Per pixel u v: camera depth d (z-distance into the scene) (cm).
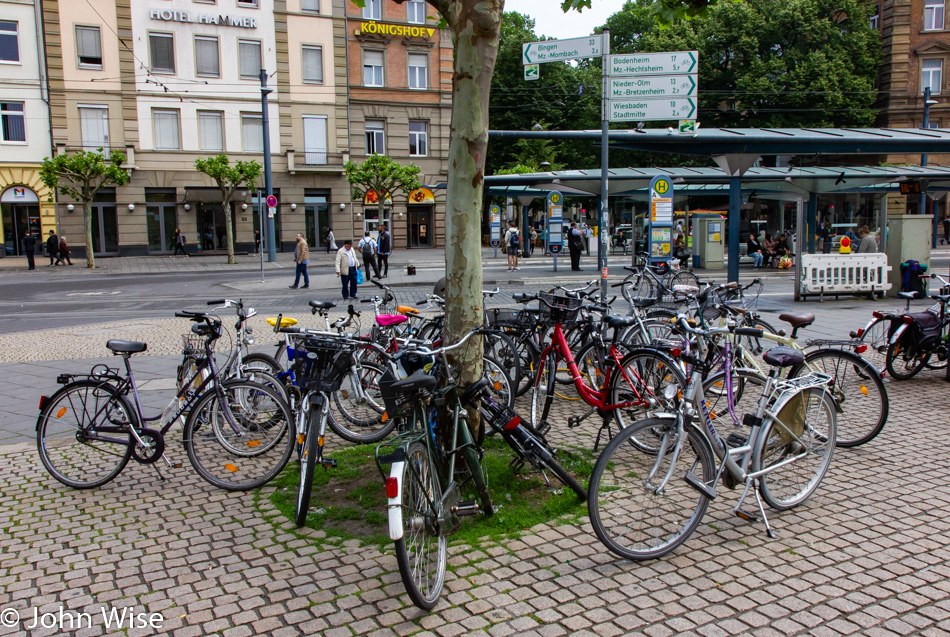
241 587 369
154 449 530
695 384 425
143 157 3572
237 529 444
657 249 1727
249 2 3662
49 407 538
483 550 405
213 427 525
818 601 346
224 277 2625
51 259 3192
